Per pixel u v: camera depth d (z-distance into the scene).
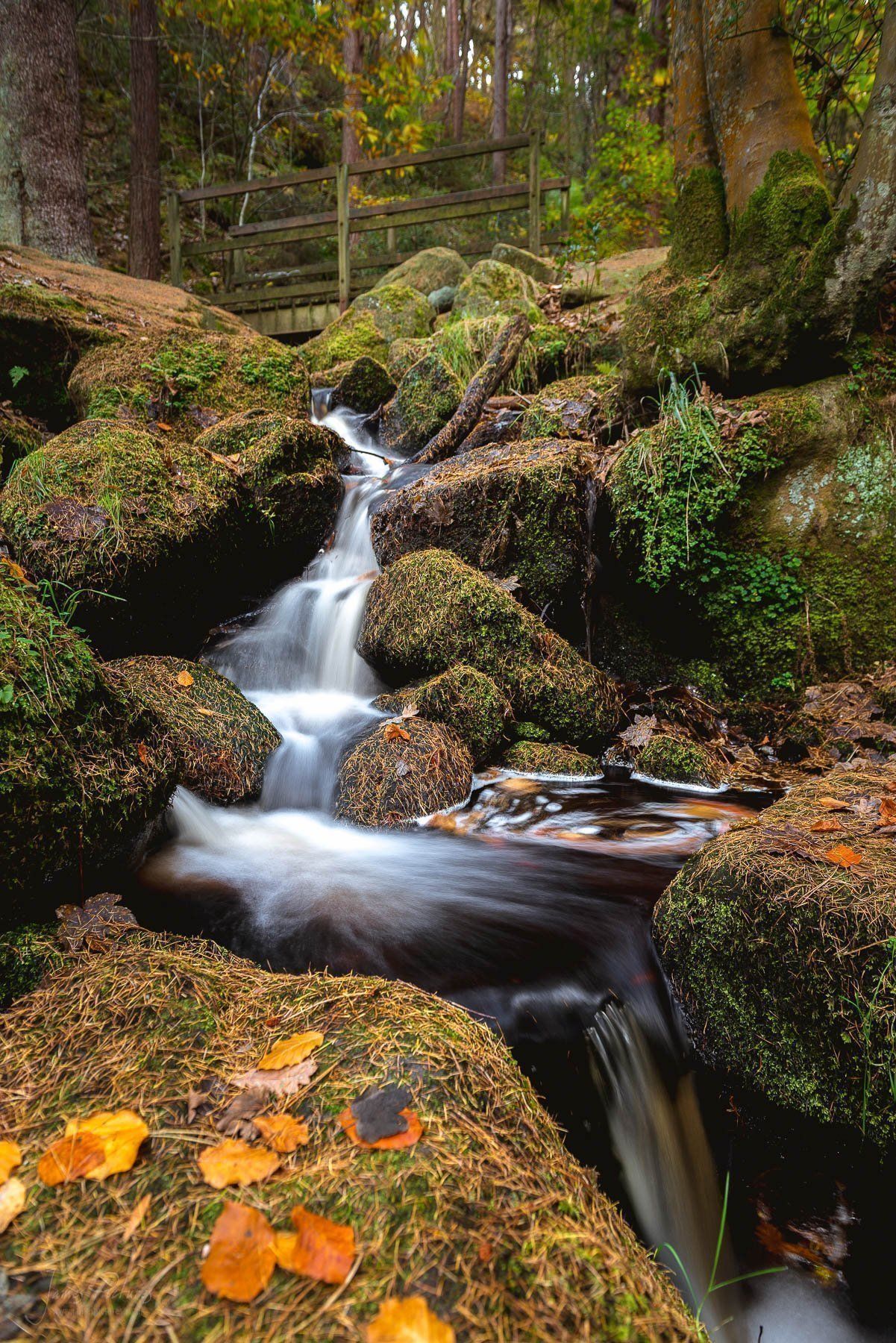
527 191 9.99
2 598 2.58
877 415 4.56
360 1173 1.23
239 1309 1.01
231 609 5.13
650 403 5.48
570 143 19.06
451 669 4.23
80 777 2.43
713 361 5.03
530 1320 1.00
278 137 16.80
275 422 5.70
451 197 10.36
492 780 3.99
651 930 2.59
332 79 18.56
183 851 3.11
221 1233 1.10
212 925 2.53
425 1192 1.19
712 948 2.31
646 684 4.99
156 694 3.73
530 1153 1.38
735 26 4.85
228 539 4.70
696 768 4.02
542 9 18.00
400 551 5.15
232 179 15.73
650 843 3.30
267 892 2.80
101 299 7.64
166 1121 1.36
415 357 8.60
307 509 5.35
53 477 4.09
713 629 4.77
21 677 2.40
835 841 2.41
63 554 3.83
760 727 4.53
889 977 1.93
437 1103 1.39
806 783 3.14
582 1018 2.24
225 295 11.84
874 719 4.11
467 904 2.74
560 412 5.92
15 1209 1.18
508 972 2.34
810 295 4.58
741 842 2.47
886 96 4.18
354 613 4.96
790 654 4.55
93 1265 1.08
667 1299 1.17
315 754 4.00
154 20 11.87
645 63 14.02
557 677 4.35
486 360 6.85
